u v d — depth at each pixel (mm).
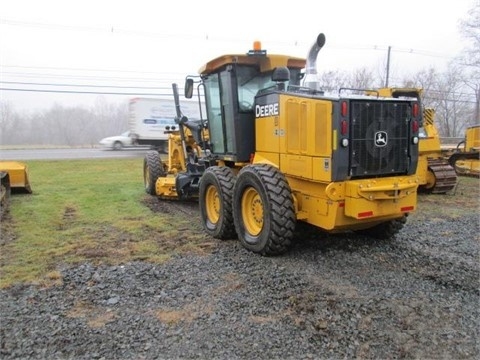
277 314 3453
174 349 2967
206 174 5926
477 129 11859
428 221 6754
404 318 3365
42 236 5863
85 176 12805
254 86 5703
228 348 2971
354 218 4352
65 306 3660
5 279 4273
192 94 7105
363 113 4320
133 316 3461
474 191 9930
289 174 4848
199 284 4094
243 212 5211
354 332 3154
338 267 4504
